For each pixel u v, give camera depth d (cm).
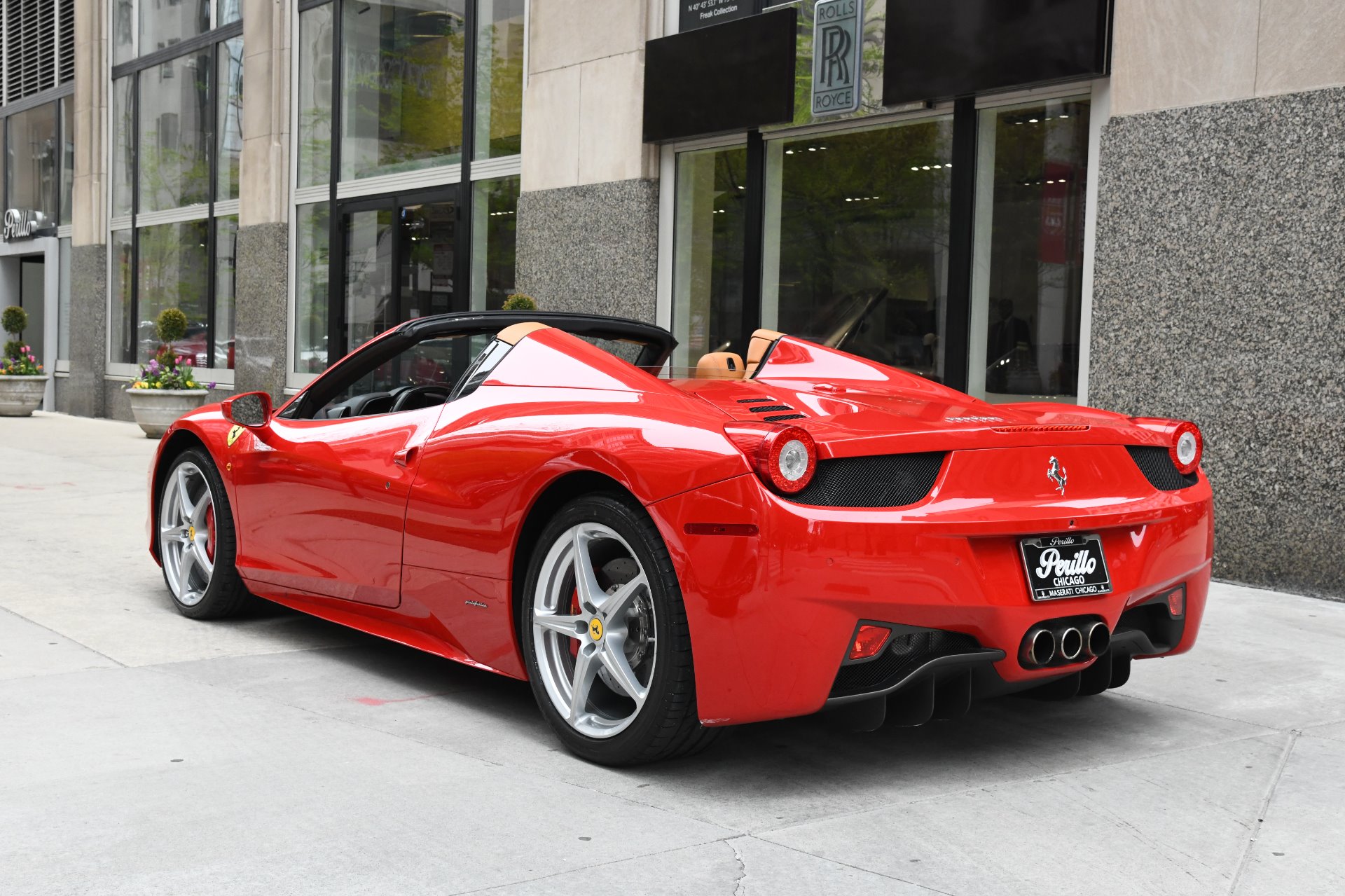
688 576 277
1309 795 289
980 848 253
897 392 351
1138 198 588
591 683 308
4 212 1922
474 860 241
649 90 855
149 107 1566
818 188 773
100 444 1227
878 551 269
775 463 264
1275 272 539
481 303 1050
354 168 1200
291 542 415
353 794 278
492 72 1031
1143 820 271
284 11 1284
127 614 472
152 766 294
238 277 1356
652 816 269
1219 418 559
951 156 693
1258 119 543
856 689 279
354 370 418
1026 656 289
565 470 309
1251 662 421
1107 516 297
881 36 711
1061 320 638
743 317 823
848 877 236
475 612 343
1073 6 609
